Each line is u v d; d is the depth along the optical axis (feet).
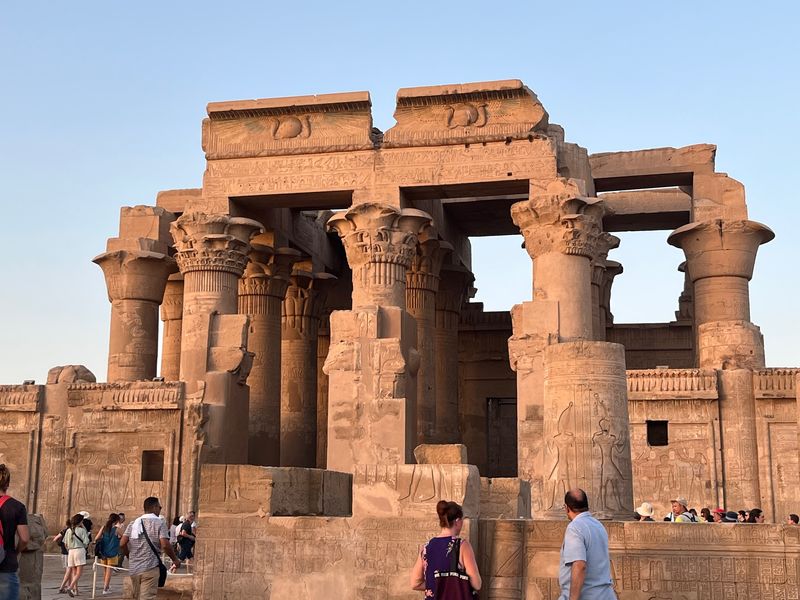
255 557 36.94
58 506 85.15
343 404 76.13
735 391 70.18
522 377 80.48
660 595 34.73
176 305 117.08
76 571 53.57
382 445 74.95
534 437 79.10
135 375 96.02
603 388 48.65
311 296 111.04
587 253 82.99
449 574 26.37
